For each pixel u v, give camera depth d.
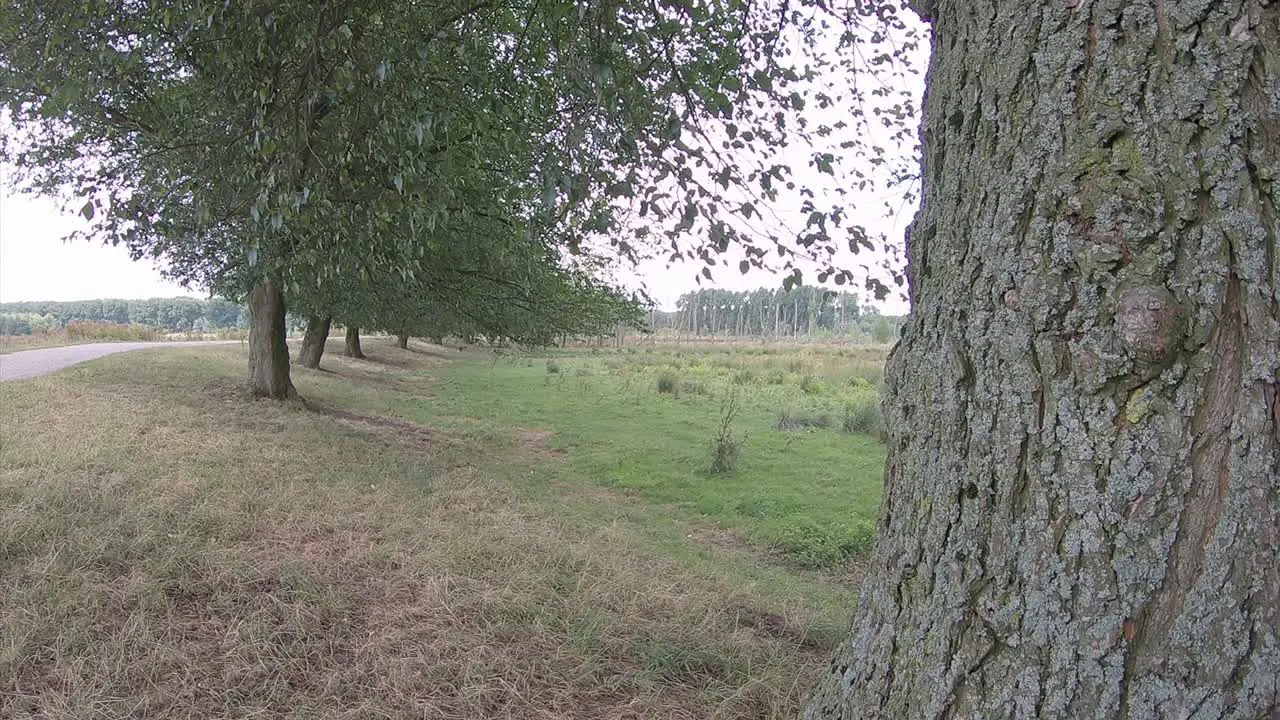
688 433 13.28
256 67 4.15
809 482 9.43
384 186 4.46
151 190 5.24
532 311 11.33
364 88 3.96
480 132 4.55
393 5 3.90
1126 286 1.33
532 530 5.63
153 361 16.88
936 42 1.86
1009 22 1.54
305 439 8.87
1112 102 1.36
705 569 5.21
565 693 3.09
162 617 3.43
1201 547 1.28
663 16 3.99
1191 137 1.29
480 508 6.37
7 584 3.55
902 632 1.73
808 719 2.05
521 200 7.86
